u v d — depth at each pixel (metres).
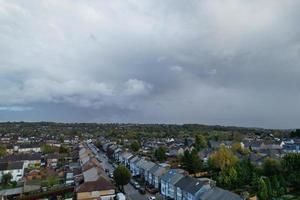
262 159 105.19
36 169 120.81
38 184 90.19
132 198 75.50
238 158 105.44
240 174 80.38
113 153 157.62
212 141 171.75
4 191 83.62
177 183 74.81
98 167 96.31
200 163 101.19
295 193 73.69
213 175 93.00
